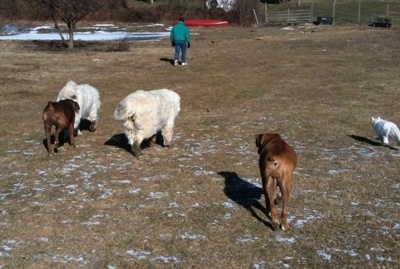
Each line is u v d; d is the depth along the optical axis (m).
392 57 22.42
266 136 6.87
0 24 38.72
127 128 9.34
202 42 29.44
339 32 33.12
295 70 19.81
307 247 6.19
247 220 6.91
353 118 12.59
